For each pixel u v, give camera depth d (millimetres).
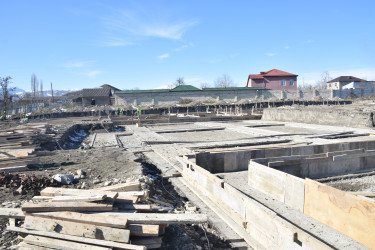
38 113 28594
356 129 16234
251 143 12508
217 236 5047
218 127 19609
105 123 21562
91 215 3936
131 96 38188
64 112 30188
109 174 7754
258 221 4707
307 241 3656
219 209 5969
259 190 6836
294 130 17797
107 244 3559
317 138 13680
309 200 5262
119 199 4566
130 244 3568
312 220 5109
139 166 8562
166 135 17078
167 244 4086
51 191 4969
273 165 7266
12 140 11266
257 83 47156
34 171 8023
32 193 6090
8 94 31109
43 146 12523
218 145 12000
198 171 7188
